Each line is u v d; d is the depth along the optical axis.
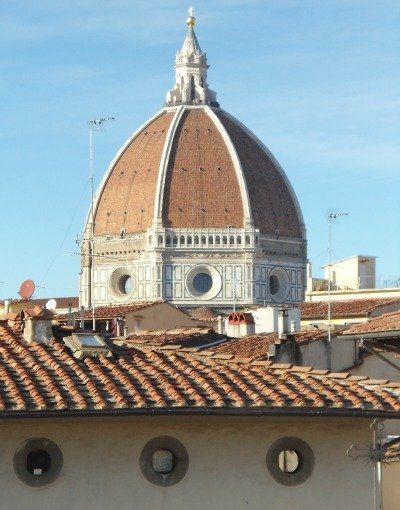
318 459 35.66
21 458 33.75
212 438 35.12
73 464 34.12
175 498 34.75
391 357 59.78
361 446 35.84
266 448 35.41
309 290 176.38
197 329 68.69
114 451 34.47
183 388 34.91
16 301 91.62
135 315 114.50
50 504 33.88
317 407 34.56
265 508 35.25
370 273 175.12
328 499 35.59
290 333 62.62
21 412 32.59
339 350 59.25
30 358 36.00
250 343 61.56
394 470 43.28
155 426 34.75
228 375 36.06
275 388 35.53
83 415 33.06
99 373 35.28
